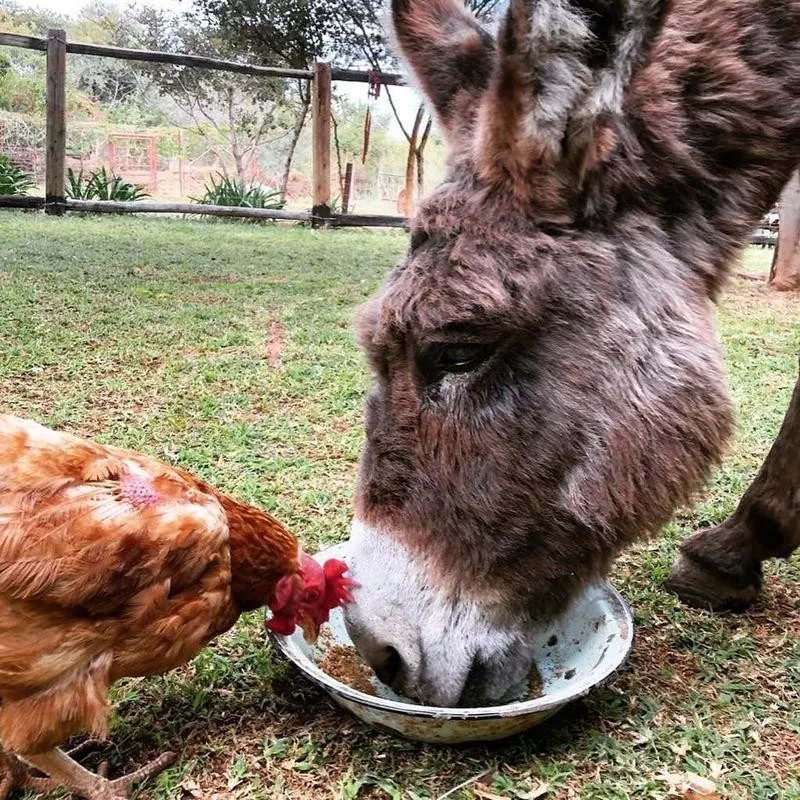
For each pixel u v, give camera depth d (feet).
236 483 4.24
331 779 2.47
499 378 2.36
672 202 2.48
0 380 5.54
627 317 2.36
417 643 2.52
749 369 6.77
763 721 2.76
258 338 7.03
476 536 2.45
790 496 3.29
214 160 40.27
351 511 4.04
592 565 2.58
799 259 10.92
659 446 2.42
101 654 2.29
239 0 24.73
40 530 2.13
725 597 3.44
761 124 2.50
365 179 39.34
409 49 2.90
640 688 2.92
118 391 5.49
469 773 2.49
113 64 39.73
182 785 2.42
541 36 2.08
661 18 2.20
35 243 11.39
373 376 2.65
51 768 2.33
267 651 3.03
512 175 2.32
